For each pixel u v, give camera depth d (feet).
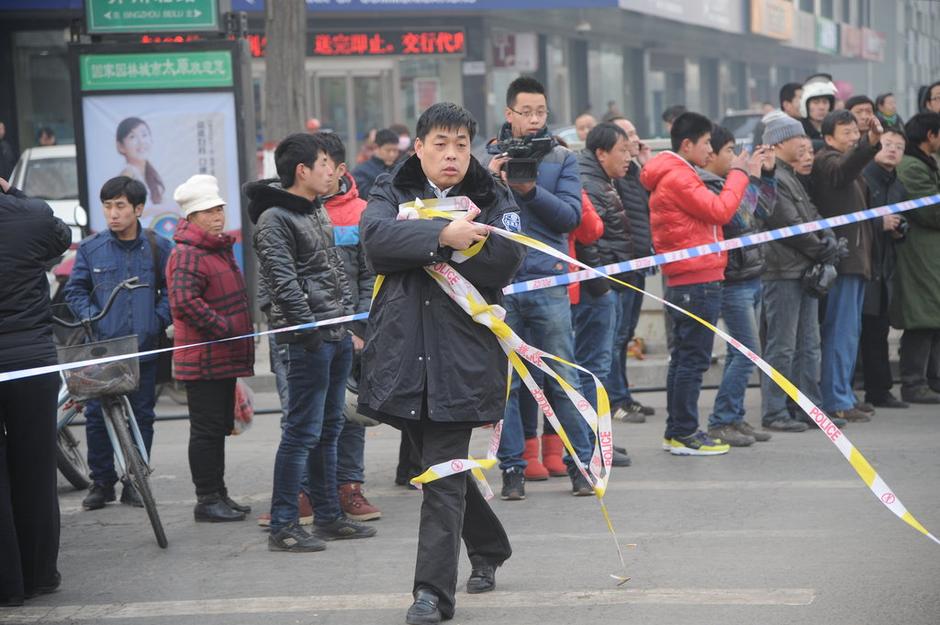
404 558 34.01
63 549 36.40
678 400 45.80
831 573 30.81
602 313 42.65
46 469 31.24
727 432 47.55
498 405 27.96
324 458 36.17
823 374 51.70
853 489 39.88
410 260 27.14
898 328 55.06
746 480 41.68
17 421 30.76
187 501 42.60
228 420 39.68
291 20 81.30
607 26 182.60
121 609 30.32
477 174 28.50
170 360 42.27
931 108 65.10
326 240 35.24
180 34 74.43
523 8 147.84
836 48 262.88
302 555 34.71
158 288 42.27
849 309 51.08
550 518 37.63
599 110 196.65
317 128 94.27
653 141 70.38
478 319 27.45
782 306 49.03
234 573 33.17
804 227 43.32
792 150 48.52
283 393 36.68
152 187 74.69
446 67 156.87
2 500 30.37
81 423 60.75
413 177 28.73
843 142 50.80
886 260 53.83
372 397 27.86
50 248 31.12
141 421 41.88
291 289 33.76
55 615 30.01
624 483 41.88
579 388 41.50
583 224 41.98
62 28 147.54
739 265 46.26
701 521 36.50
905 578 30.19
